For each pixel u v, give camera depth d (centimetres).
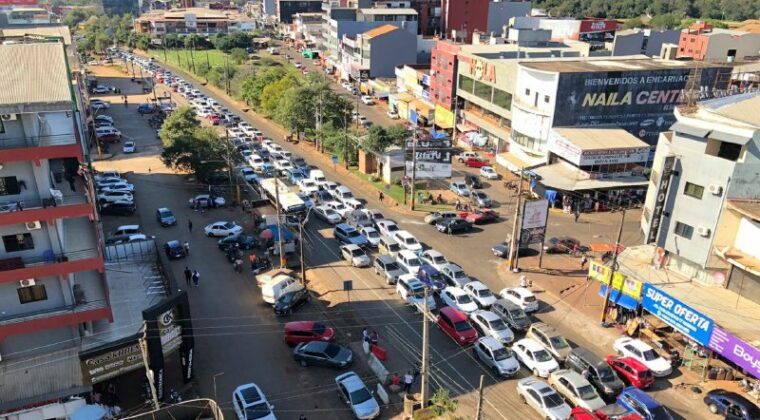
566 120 7012
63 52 3666
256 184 7362
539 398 3338
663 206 4256
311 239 5859
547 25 14300
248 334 4197
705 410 3397
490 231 6066
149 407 3325
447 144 6981
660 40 11400
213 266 5266
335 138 8469
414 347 4019
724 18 19800
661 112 7269
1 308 3281
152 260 4497
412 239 5462
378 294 4750
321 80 11906
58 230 3412
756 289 3769
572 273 5103
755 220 3706
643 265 4406
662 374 3669
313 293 4803
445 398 3250
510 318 4219
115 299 3900
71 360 3303
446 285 4825
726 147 3956
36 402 3052
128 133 9900
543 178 6681
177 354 3931
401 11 15600
